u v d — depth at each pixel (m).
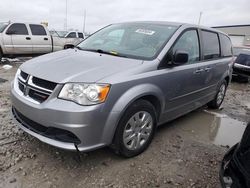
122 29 4.30
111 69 3.05
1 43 10.84
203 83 4.67
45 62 3.33
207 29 4.91
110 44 4.02
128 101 2.97
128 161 3.28
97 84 2.77
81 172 2.99
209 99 5.42
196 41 4.45
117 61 3.31
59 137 2.82
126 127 3.13
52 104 2.74
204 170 3.27
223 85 5.94
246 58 11.20
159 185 2.88
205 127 4.82
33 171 2.94
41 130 2.96
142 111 3.29
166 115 3.88
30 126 3.07
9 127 3.97
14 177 2.81
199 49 4.52
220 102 6.06
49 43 12.55
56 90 2.77
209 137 4.36
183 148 3.80
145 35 3.95
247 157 2.14
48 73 2.95
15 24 11.32
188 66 4.08
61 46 13.24
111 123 2.89
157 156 3.47
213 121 5.23
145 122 3.39
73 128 2.69
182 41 3.99
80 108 2.69
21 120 3.20
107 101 2.80
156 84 3.38
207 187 2.94
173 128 4.58
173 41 3.76
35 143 3.52
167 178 3.02
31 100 2.94
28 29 11.72
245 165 2.10
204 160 3.52
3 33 10.92
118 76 2.94
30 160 3.13
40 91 2.88
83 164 3.14
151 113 3.43
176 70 3.74
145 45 3.75
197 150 3.79
